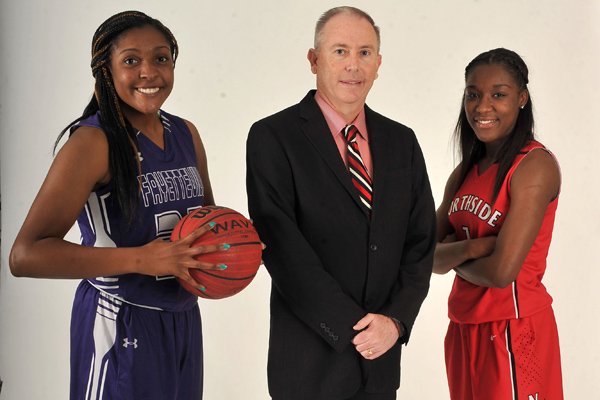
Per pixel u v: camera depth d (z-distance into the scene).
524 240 1.98
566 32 3.36
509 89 2.07
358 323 1.84
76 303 1.77
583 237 3.41
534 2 3.34
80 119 1.76
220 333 3.33
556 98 3.37
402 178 2.02
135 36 1.72
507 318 2.06
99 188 1.71
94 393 1.71
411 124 3.35
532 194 2.00
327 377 1.93
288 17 3.27
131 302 1.73
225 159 3.31
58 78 3.25
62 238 1.61
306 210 1.93
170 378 1.77
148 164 1.76
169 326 1.78
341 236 1.94
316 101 2.04
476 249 2.07
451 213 2.26
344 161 2.00
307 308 1.87
